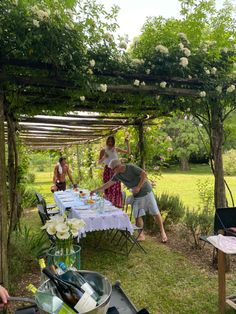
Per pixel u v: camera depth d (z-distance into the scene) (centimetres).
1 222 237
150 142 609
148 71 278
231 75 318
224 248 243
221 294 255
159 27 294
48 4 216
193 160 2144
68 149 1217
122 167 440
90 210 418
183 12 302
